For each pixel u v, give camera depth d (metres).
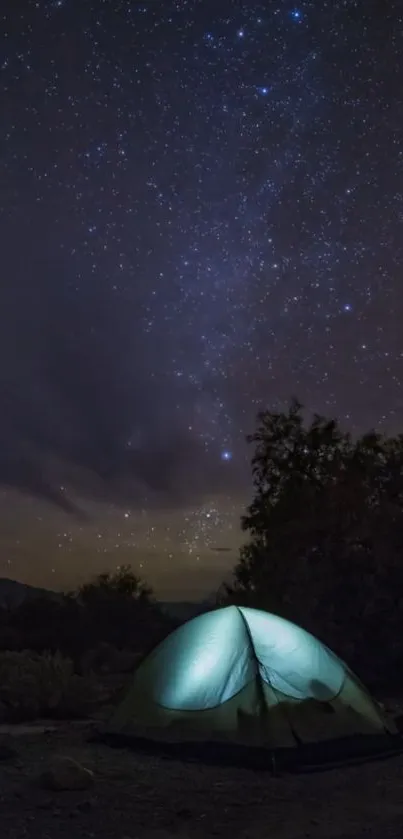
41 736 9.20
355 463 15.21
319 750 7.97
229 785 7.27
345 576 14.36
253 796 6.96
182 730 8.20
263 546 15.51
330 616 14.23
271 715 8.05
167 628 21.55
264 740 7.90
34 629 19.61
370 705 8.57
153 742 8.30
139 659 17.06
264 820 6.34
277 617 8.84
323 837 5.94
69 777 7.05
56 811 6.42
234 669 8.38
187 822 6.27
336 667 8.66
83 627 19.86
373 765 7.98
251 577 15.48
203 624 8.80
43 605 20.80
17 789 6.98
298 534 14.92
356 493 14.87
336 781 7.45
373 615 13.95
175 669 8.59
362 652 13.95
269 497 15.80
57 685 11.54
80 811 6.45
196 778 7.46
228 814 6.48
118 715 8.72
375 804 6.76
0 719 10.45
